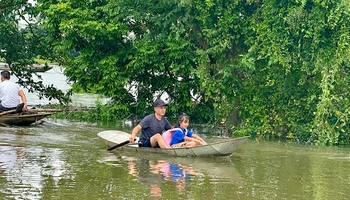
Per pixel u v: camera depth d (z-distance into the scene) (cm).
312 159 1291
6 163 1066
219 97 1798
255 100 1764
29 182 911
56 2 1961
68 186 892
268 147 1488
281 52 1650
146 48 1819
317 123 1620
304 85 1738
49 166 1055
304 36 1609
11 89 1702
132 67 1884
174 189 895
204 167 1112
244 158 1259
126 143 1277
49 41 2005
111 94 1922
